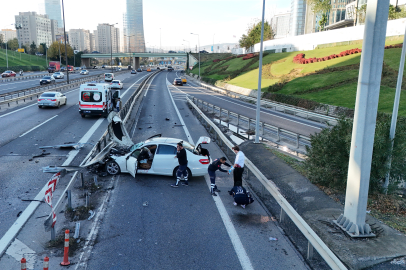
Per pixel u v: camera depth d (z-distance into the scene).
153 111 28.52
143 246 6.70
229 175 11.85
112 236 7.08
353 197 6.86
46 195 6.45
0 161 12.34
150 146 11.29
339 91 35.56
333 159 9.24
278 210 8.77
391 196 9.01
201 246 6.77
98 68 155.12
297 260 6.32
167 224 7.74
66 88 45.91
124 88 51.97
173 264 6.09
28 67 102.38
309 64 53.31
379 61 6.31
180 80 66.31
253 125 23.47
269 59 72.00
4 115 22.97
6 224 7.47
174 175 11.05
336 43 62.09
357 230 6.78
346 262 5.93
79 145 14.89
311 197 9.10
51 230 6.73
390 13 53.94
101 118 23.27
